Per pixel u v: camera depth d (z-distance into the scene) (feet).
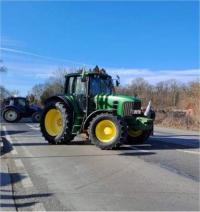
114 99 55.06
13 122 126.93
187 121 102.12
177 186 30.66
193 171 36.35
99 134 51.85
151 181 32.37
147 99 147.74
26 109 128.06
